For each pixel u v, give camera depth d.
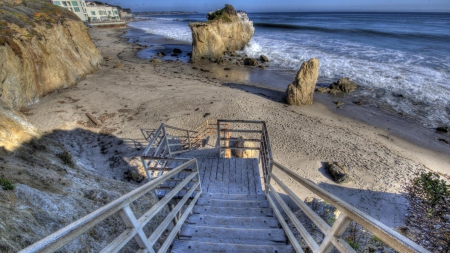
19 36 17.45
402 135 15.05
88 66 26.19
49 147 9.20
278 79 26.45
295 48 39.16
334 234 1.58
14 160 6.56
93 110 17.05
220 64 33.12
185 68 31.52
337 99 20.47
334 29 58.34
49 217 4.20
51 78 19.62
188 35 60.53
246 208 4.28
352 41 42.78
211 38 34.84
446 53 32.06
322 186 10.80
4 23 17.48
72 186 6.23
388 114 17.67
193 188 4.25
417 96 19.91
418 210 8.98
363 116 17.52
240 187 5.48
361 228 5.75
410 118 17.02
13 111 9.80
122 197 1.75
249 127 15.43
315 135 14.66
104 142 13.42
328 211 7.34
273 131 15.02
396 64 28.06
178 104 18.45
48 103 17.64
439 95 19.78
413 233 7.44
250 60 31.98
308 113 18.00
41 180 5.70
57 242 1.16
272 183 10.55
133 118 16.20
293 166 12.02
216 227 3.48
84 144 13.20
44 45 19.55
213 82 25.48
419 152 13.37
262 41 45.88
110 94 20.03
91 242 4.10
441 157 12.97
